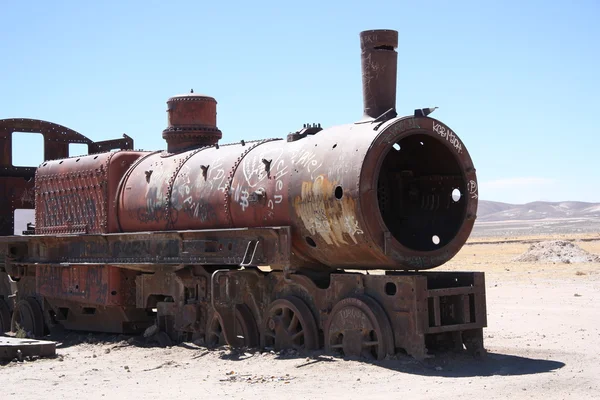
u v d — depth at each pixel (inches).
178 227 549.0
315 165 458.9
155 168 589.6
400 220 513.3
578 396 346.3
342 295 455.2
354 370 409.7
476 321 448.1
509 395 348.2
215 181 525.7
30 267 690.8
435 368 411.8
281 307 483.2
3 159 746.8
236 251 500.7
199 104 611.2
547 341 536.7
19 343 511.2
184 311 541.6
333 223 445.4
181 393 375.9
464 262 1769.2
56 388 398.0
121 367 466.3
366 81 483.2
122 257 586.9
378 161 432.8
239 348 500.7
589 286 999.0
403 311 423.8
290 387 378.6
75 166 647.1
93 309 642.2
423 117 451.8
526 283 1082.1
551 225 7824.8
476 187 472.1
